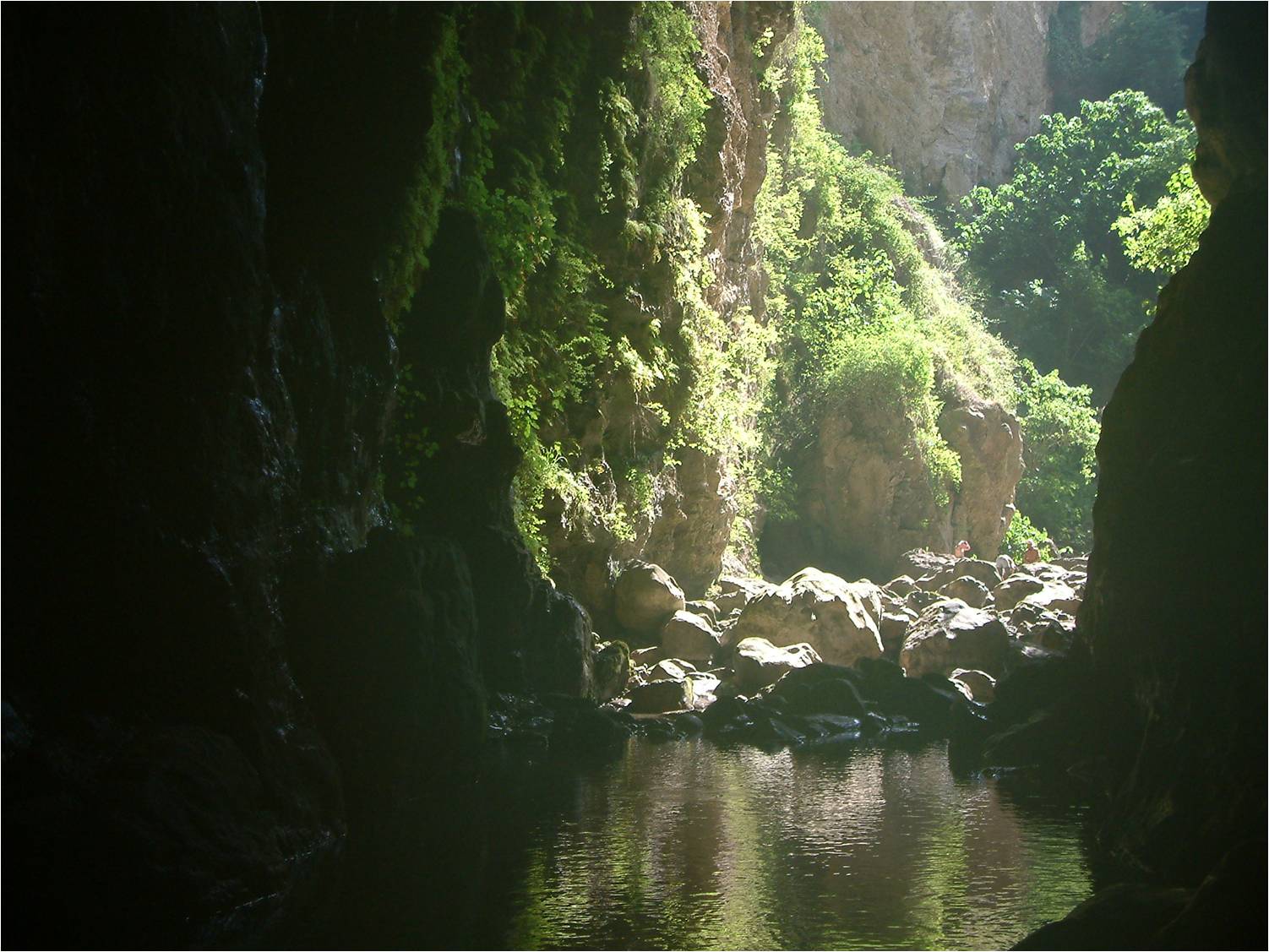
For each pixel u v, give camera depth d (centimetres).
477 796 1219
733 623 2239
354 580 1150
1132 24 6575
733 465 2941
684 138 2511
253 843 877
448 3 1470
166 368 956
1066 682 1473
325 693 1105
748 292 3284
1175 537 920
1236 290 938
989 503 4047
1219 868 670
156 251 952
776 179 3719
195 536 967
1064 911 833
